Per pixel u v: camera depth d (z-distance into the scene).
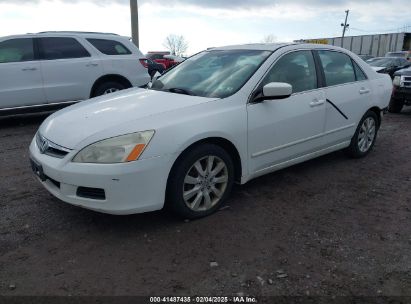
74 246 3.15
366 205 4.01
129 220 3.57
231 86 3.91
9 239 3.23
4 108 7.23
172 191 3.35
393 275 2.84
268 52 4.29
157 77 4.86
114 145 3.08
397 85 9.48
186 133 3.29
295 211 3.83
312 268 2.90
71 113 3.78
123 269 2.86
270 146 4.05
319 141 4.66
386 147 6.27
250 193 4.23
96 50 8.03
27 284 2.68
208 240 3.26
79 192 3.18
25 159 5.36
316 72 4.59
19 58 7.29
